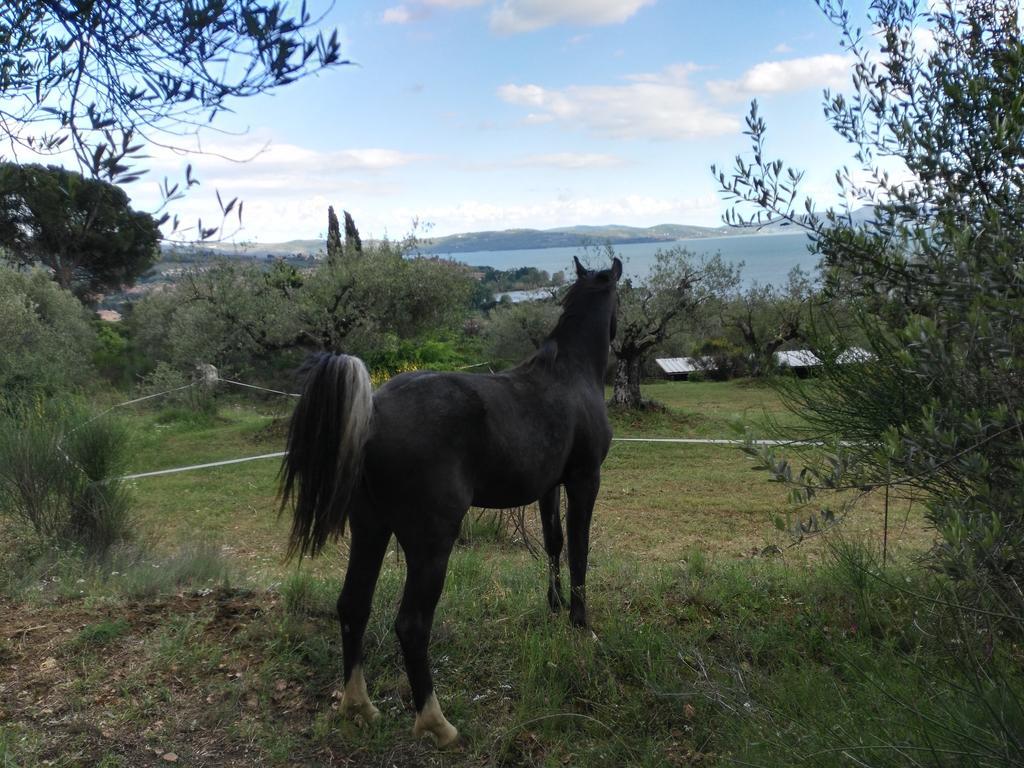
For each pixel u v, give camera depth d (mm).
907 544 7531
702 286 18719
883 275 2838
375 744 3248
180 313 19703
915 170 2820
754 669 3758
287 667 3793
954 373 2330
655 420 18047
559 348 4027
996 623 3293
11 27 2230
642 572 5461
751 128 2938
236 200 2277
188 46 2252
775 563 5863
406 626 3213
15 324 17344
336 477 3023
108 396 20047
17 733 3197
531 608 4457
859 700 3031
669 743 3215
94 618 4363
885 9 3180
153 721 3359
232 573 5984
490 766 3133
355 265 18359
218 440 16641
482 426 3357
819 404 4465
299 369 3238
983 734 2521
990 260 2207
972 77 2795
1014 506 2320
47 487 6617
